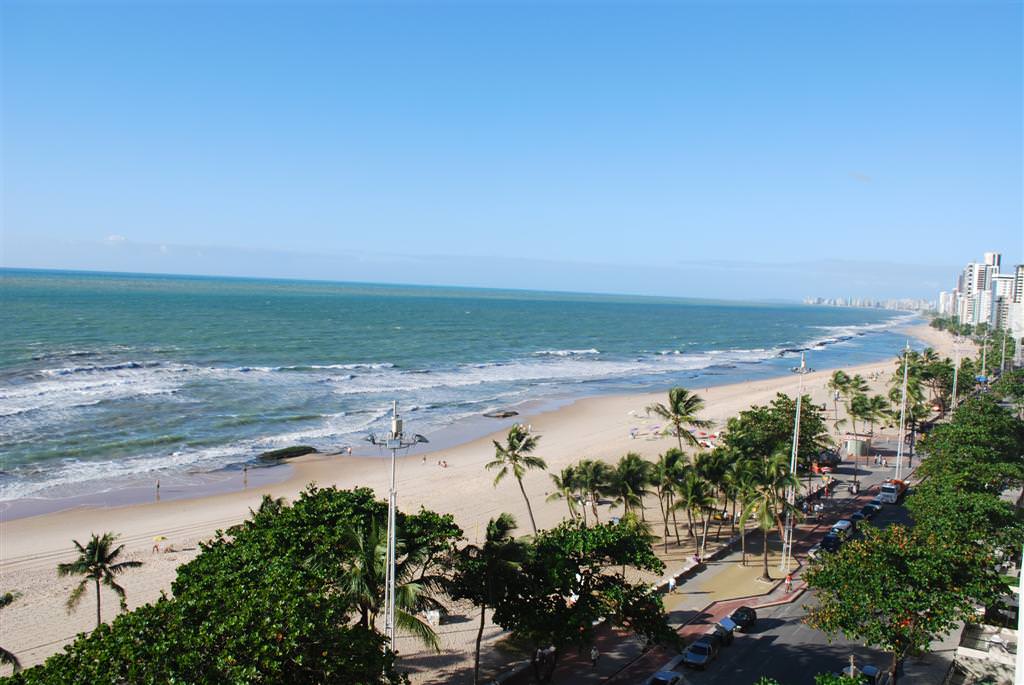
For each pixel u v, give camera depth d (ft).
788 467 175.22
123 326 594.65
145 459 246.06
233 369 426.10
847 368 604.49
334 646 74.59
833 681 79.25
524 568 106.63
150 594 144.15
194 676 64.90
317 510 108.99
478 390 415.44
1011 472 167.84
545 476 240.73
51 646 122.93
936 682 108.88
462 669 114.83
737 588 151.43
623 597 106.22
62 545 171.83
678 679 108.47
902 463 277.23
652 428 319.47
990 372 490.90
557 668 116.57
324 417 322.96
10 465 229.66
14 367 377.30
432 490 223.10
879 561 103.30
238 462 249.96
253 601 76.07
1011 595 119.34
